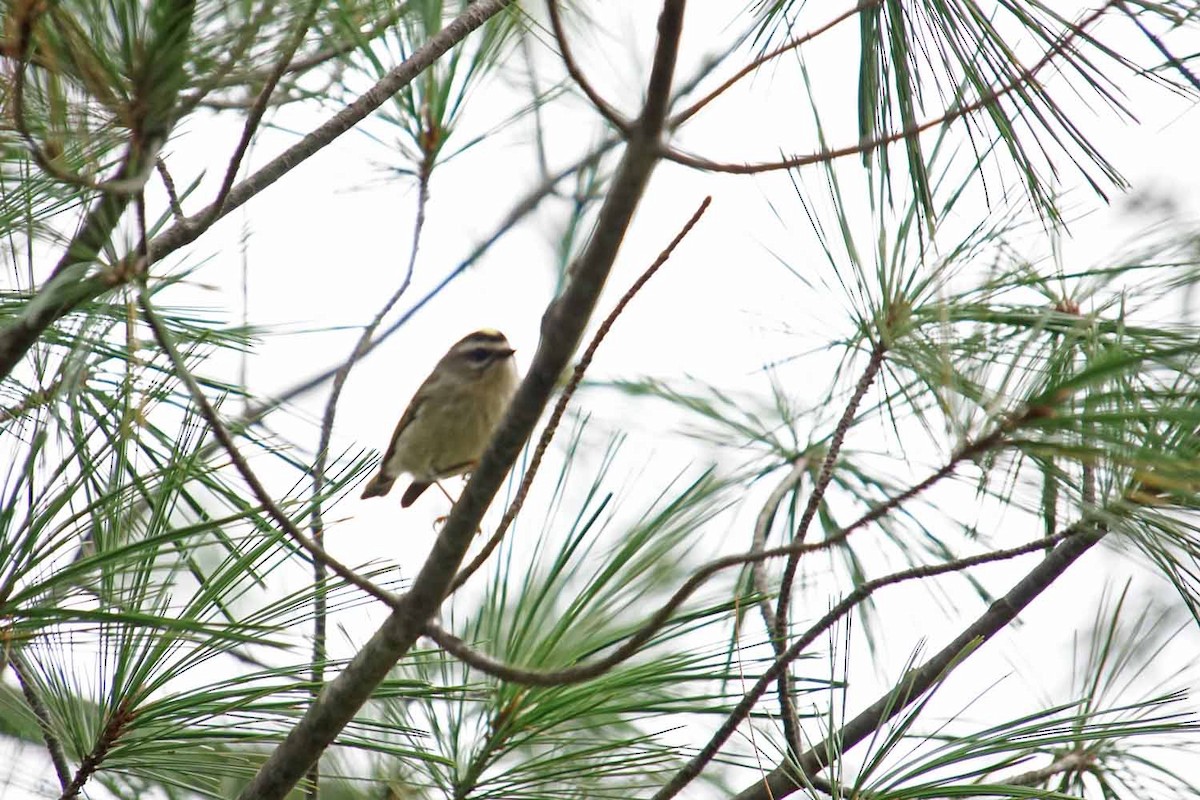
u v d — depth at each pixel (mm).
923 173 6367
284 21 4570
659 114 4777
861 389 6711
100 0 4309
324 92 6422
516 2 7891
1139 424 4543
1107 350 4961
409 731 6375
